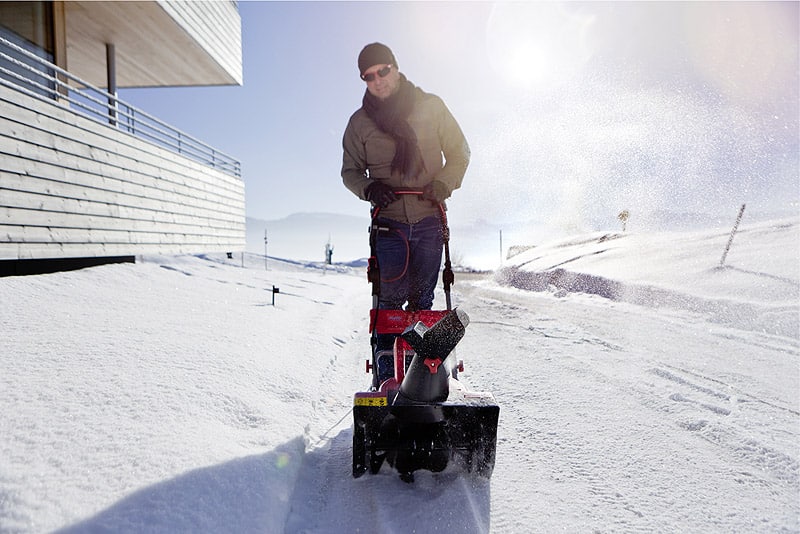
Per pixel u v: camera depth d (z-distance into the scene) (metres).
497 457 2.16
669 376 3.51
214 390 2.56
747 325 5.59
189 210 10.78
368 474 2.01
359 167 2.46
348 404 2.98
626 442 2.34
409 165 2.29
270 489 1.69
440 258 2.46
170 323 4.22
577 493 1.85
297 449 2.07
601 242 13.73
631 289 8.00
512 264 14.23
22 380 2.38
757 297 6.20
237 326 4.48
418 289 2.45
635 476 1.99
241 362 3.20
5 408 2.02
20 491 1.43
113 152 7.86
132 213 8.43
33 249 6.07
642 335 5.21
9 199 5.72
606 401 2.96
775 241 8.62
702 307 6.47
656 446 2.29
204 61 11.43
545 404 2.90
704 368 3.77
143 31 9.80
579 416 2.69
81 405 2.13
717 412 2.74
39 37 7.95
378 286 2.24
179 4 9.60
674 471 2.04
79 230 6.99
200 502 1.51
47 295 4.77
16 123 5.84
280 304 6.70
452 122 2.45
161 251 9.53
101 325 3.83
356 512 1.72
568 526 1.62
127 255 8.27
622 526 1.63
